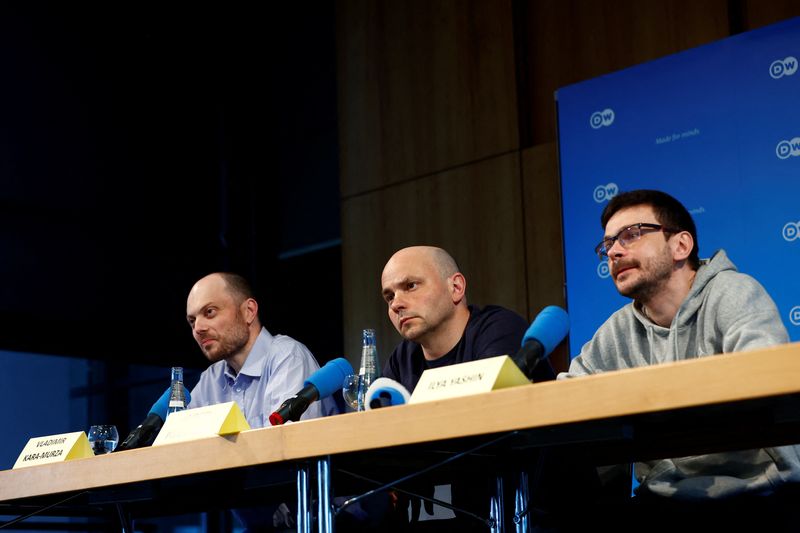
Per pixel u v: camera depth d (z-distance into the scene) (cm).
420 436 145
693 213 354
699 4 413
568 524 198
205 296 299
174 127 553
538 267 443
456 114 486
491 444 162
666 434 166
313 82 568
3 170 475
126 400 518
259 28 596
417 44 508
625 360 229
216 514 520
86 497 243
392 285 245
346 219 521
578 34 453
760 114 345
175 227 542
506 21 473
